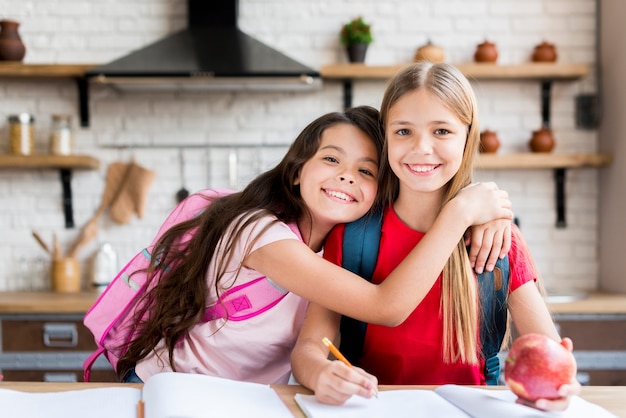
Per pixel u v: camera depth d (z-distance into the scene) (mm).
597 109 3188
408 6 3203
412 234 1295
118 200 3133
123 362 1396
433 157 1188
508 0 3205
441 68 1231
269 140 3205
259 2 3195
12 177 3186
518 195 3227
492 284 1274
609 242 3090
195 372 1330
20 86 3182
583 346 2549
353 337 1310
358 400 1001
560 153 3215
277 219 1299
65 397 987
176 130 3199
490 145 3033
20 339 2596
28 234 3176
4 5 3180
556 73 2996
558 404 915
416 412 935
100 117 3193
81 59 3188
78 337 2598
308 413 933
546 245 3223
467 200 1212
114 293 1454
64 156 2932
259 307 1316
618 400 1045
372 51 3201
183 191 3188
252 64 2719
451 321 1249
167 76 2674
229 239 1305
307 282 1177
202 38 2939
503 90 3221
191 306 1344
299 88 3004
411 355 1284
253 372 1377
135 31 3188
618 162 2994
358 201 1311
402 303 1127
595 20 3207
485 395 1018
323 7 3199
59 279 3025
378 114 1396
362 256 1312
